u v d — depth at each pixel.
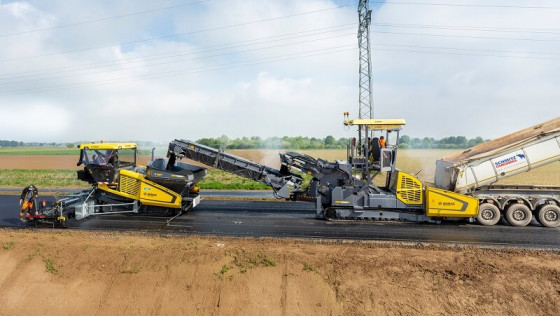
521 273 8.99
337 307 8.62
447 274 9.09
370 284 8.91
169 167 16.28
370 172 14.65
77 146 15.23
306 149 78.19
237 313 8.83
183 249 10.54
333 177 14.84
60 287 9.70
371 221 14.77
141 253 10.34
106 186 15.05
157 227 13.78
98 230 13.23
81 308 9.31
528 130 15.80
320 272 9.38
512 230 13.39
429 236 12.59
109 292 9.48
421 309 8.30
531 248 11.15
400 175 14.15
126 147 15.91
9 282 10.02
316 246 11.01
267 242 11.54
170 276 9.59
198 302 9.12
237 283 9.29
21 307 9.52
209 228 13.69
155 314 9.05
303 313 8.69
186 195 15.77
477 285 8.67
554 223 13.74
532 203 14.02
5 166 50.06
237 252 10.30
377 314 8.35
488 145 16.48
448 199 13.70
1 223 14.53
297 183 15.48
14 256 10.59
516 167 13.83
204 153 15.57
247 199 20.69
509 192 14.35
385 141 14.27
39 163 56.09
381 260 9.73
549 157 13.66
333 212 14.79
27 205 13.67
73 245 10.95
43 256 10.46
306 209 17.56
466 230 13.38
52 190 24.25
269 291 9.12
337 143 80.12
